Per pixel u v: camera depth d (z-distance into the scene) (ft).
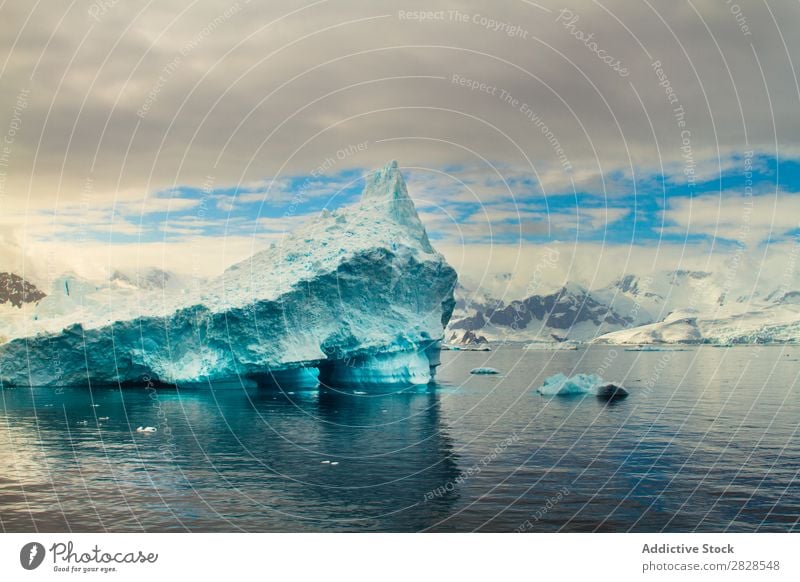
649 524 97.19
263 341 238.68
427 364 277.85
